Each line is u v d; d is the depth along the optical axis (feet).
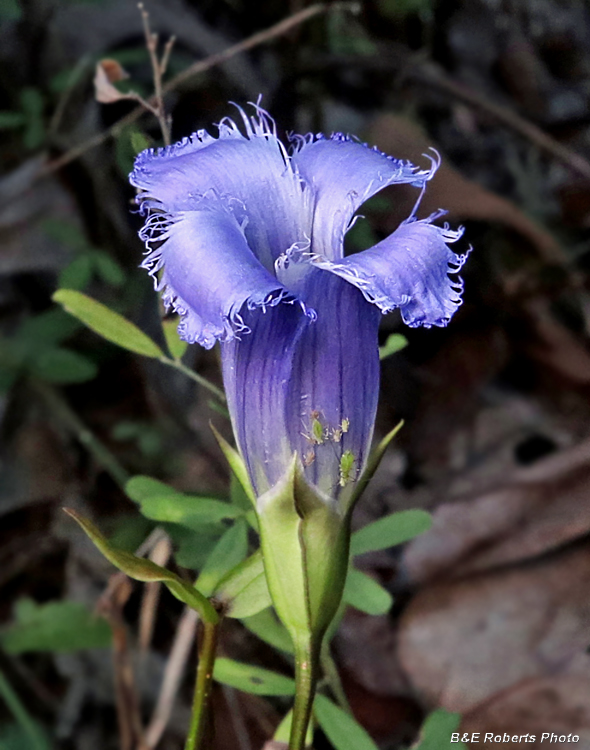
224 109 1.10
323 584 0.63
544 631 0.90
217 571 0.70
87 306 0.73
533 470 1.00
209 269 0.59
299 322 0.61
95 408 1.01
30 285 1.03
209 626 0.66
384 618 0.92
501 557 0.94
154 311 0.99
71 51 1.09
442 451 1.08
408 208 1.12
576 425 1.10
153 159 0.64
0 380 0.94
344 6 1.05
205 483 0.96
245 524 0.72
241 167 0.65
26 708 0.91
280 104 1.15
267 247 0.66
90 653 0.92
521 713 0.87
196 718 0.67
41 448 0.98
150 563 0.64
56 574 0.95
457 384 1.12
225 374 0.64
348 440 0.63
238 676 0.72
